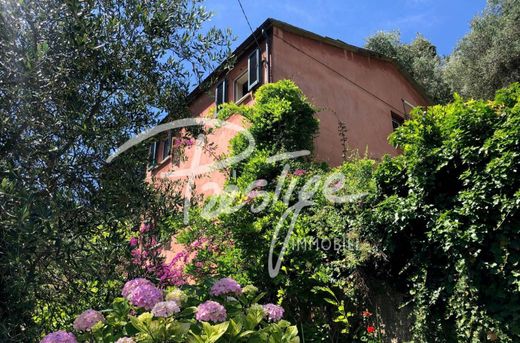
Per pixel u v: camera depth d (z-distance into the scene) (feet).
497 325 12.07
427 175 14.69
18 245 7.99
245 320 10.93
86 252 10.05
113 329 9.89
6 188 8.05
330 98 35.17
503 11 54.08
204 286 12.27
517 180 12.37
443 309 13.64
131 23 11.40
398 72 46.39
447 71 60.39
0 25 9.37
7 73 9.33
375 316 15.66
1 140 9.35
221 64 13.55
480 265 12.69
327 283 16.69
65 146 10.18
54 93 10.07
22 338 8.52
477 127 13.76
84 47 10.07
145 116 12.07
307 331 15.94
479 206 12.92
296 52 33.73
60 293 10.25
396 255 15.52
